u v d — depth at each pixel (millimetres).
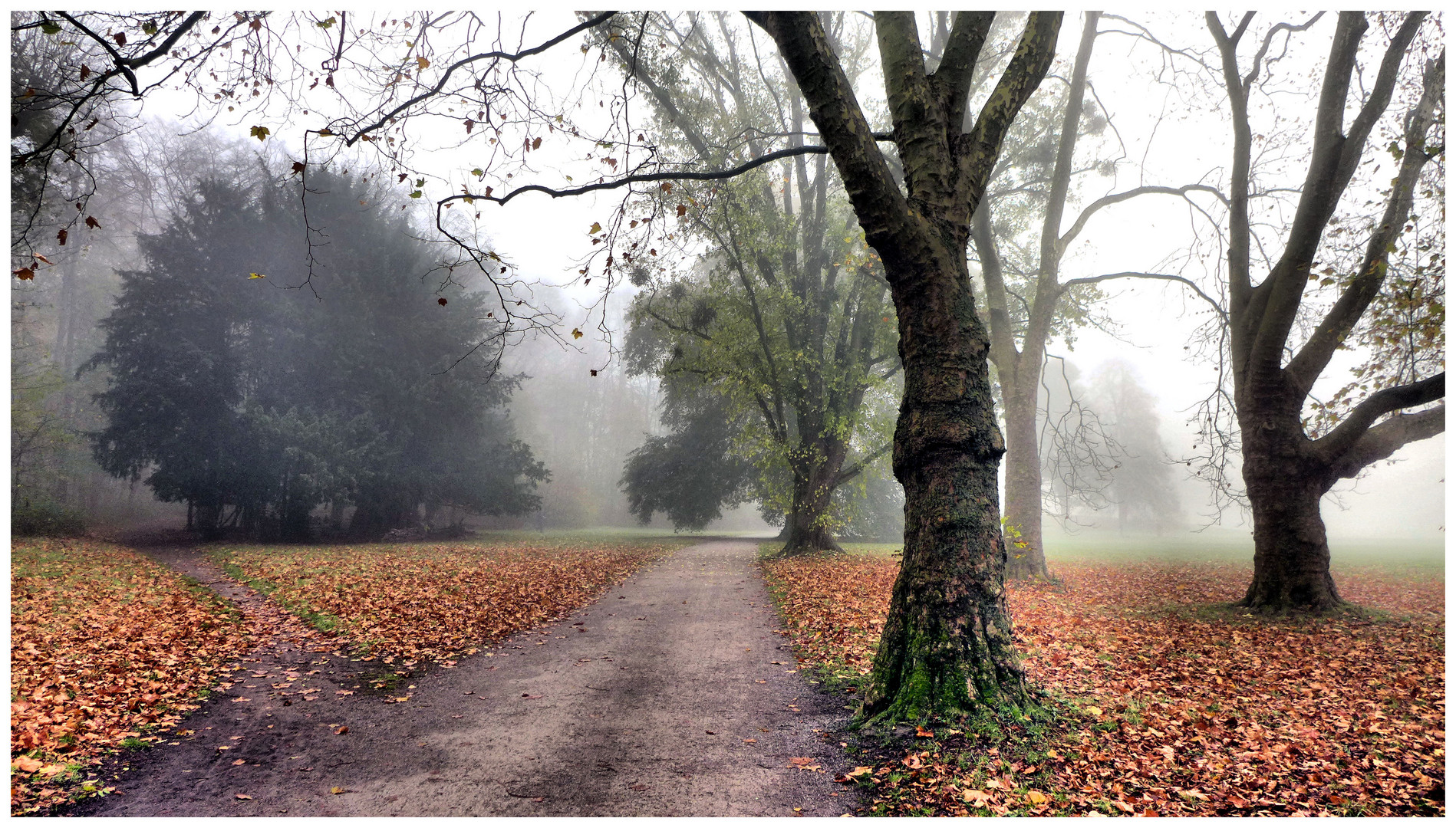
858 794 4445
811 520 23203
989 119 6469
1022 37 6766
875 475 24344
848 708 6312
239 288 28812
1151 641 9133
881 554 25422
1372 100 10219
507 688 7020
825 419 22391
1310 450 10922
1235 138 12031
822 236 23500
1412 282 10383
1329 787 4469
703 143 19016
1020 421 15836
